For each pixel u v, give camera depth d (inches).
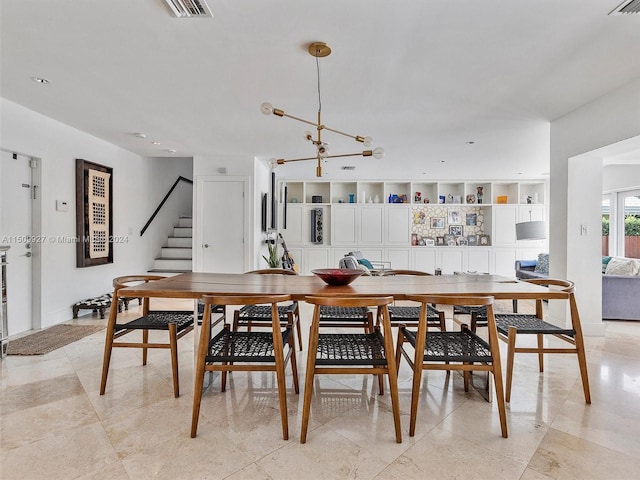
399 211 305.0
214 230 223.1
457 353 75.7
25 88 117.2
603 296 169.5
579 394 89.7
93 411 80.2
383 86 113.5
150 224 240.2
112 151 193.9
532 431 72.7
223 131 165.6
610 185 233.6
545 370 106.0
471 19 78.0
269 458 63.4
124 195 206.8
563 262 143.9
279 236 278.8
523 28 81.4
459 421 76.7
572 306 86.3
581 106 131.9
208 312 72.7
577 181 140.8
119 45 89.4
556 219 147.9
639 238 222.4
